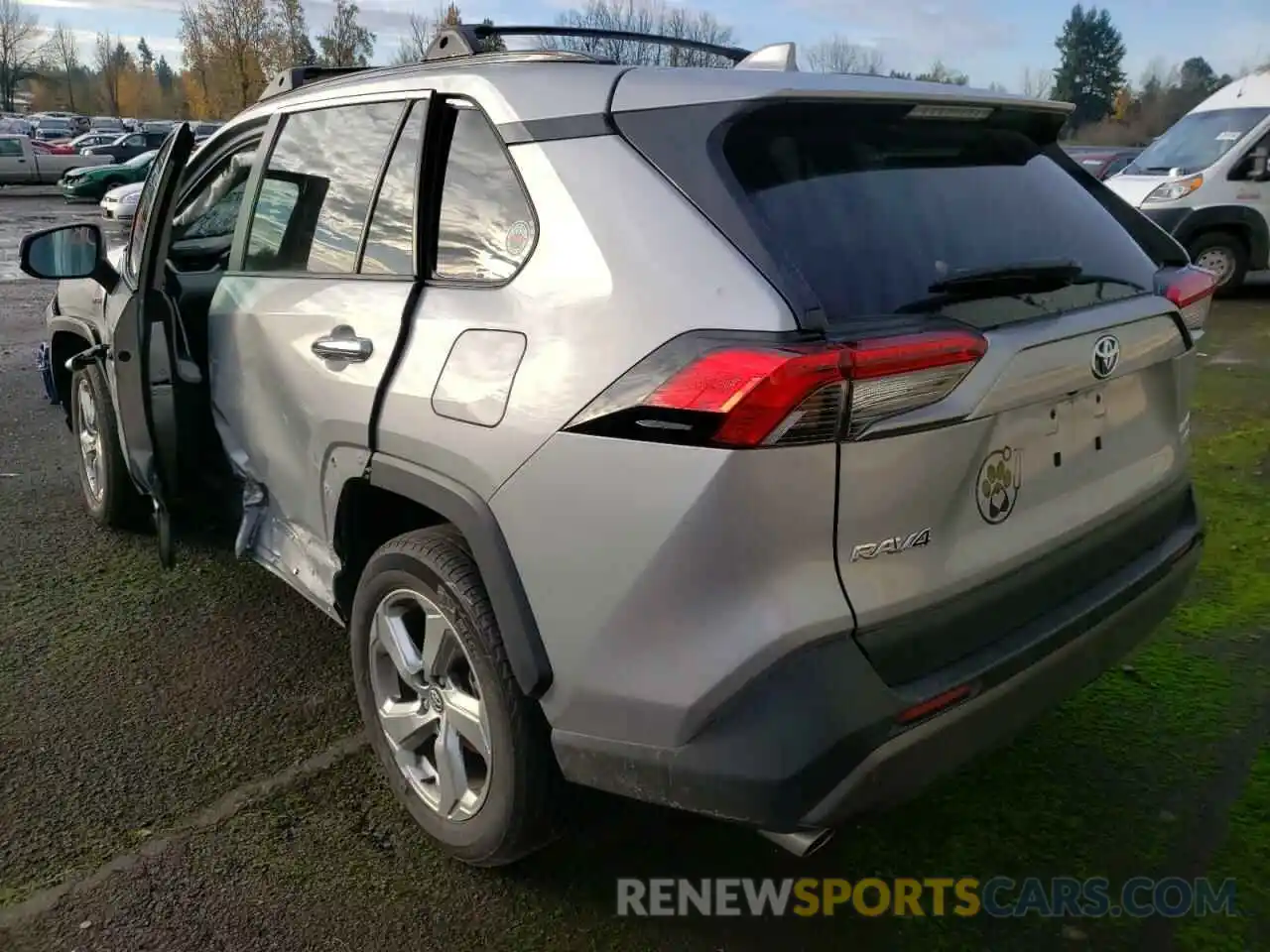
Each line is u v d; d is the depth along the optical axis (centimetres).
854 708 189
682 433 189
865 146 228
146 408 341
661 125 216
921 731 197
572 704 212
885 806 196
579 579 206
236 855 263
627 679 201
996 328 211
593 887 254
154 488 352
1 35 8006
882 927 241
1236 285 1134
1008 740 217
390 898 249
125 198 1970
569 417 206
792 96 214
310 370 283
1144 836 269
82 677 347
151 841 268
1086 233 261
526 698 225
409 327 251
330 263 291
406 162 268
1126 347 240
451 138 257
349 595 292
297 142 323
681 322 195
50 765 299
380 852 265
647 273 203
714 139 209
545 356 213
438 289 250
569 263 217
